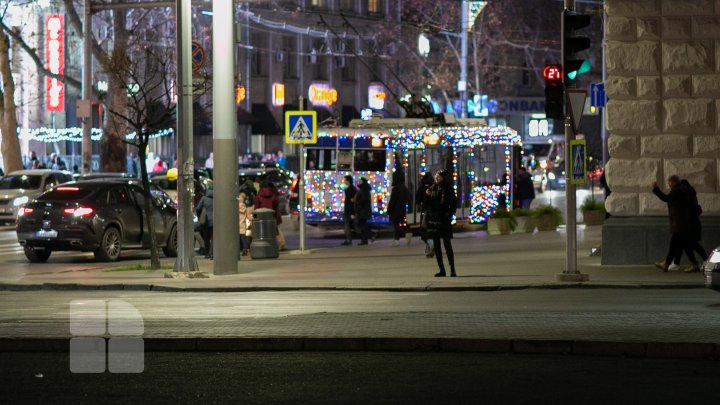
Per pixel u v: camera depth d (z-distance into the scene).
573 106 23.62
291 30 89.06
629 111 27.08
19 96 75.94
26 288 25.62
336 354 14.85
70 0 55.12
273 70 90.81
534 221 42.53
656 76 27.03
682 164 26.97
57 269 30.77
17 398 12.07
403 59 95.31
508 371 13.53
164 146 80.25
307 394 12.22
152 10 68.94
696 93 26.86
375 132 44.03
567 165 23.94
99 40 72.38
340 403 11.77
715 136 26.86
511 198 47.44
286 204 54.62
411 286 23.75
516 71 105.75
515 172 48.34
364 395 12.17
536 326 16.61
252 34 89.56
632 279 24.16
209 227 33.00
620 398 11.98
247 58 88.56
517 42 101.56
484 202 46.34
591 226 43.78
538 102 104.06
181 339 15.19
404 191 37.84
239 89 47.19
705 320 17.28
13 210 48.50
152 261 29.69
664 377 13.14
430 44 97.38
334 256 33.38
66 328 16.75
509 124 105.62
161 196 35.75
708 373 13.41
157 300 22.19
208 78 32.91
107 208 33.34
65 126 77.94
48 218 32.53
